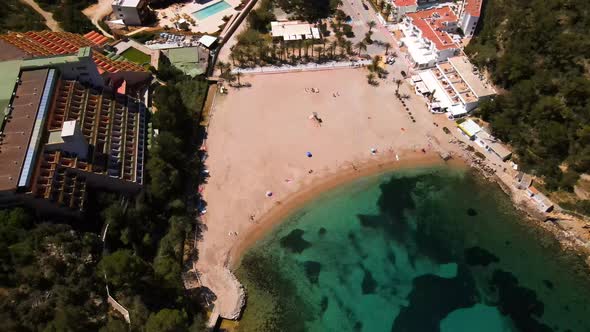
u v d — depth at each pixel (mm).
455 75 166875
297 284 123625
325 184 144875
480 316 116938
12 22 180500
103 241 114812
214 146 154500
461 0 198750
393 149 153250
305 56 184250
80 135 121312
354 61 182125
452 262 127688
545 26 153250
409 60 181250
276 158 150875
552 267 125000
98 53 161750
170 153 137625
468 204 139625
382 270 126688
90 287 104000
